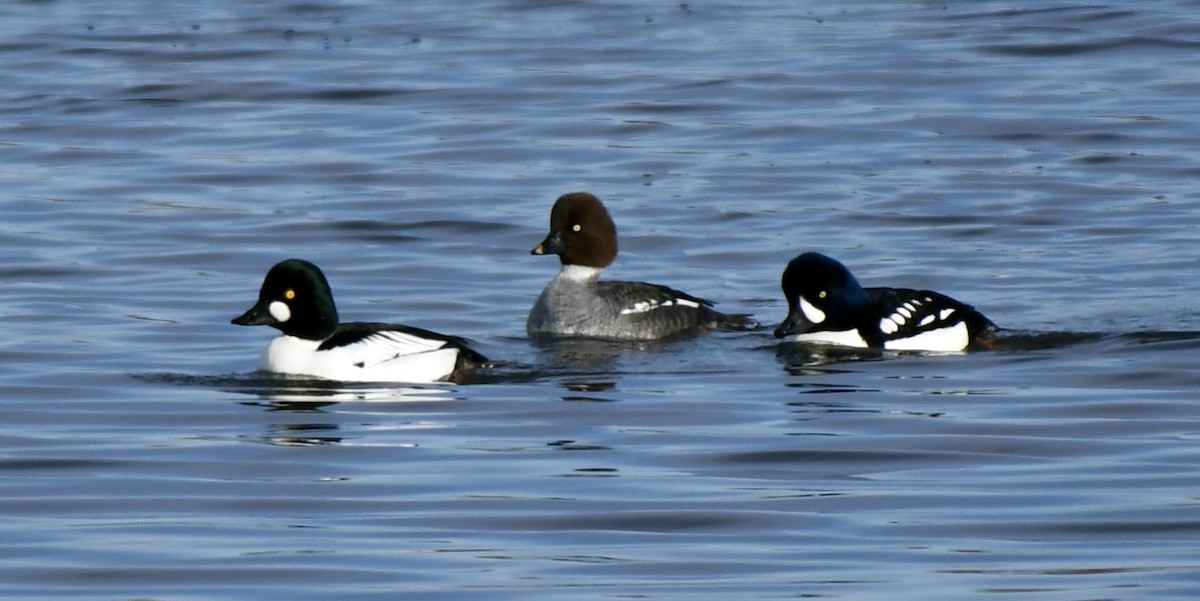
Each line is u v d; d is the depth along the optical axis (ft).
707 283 67.56
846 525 39.22
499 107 98.12
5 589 35.29
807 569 36.32
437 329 60.75
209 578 35.91
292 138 91.40
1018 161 85.76
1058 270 67.46
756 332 60.64
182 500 41.37
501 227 75.31
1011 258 69.56
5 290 64.44
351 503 40.93
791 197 80.02
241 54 112.06
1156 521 39.06
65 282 65.77
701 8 127.85
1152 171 83.30
